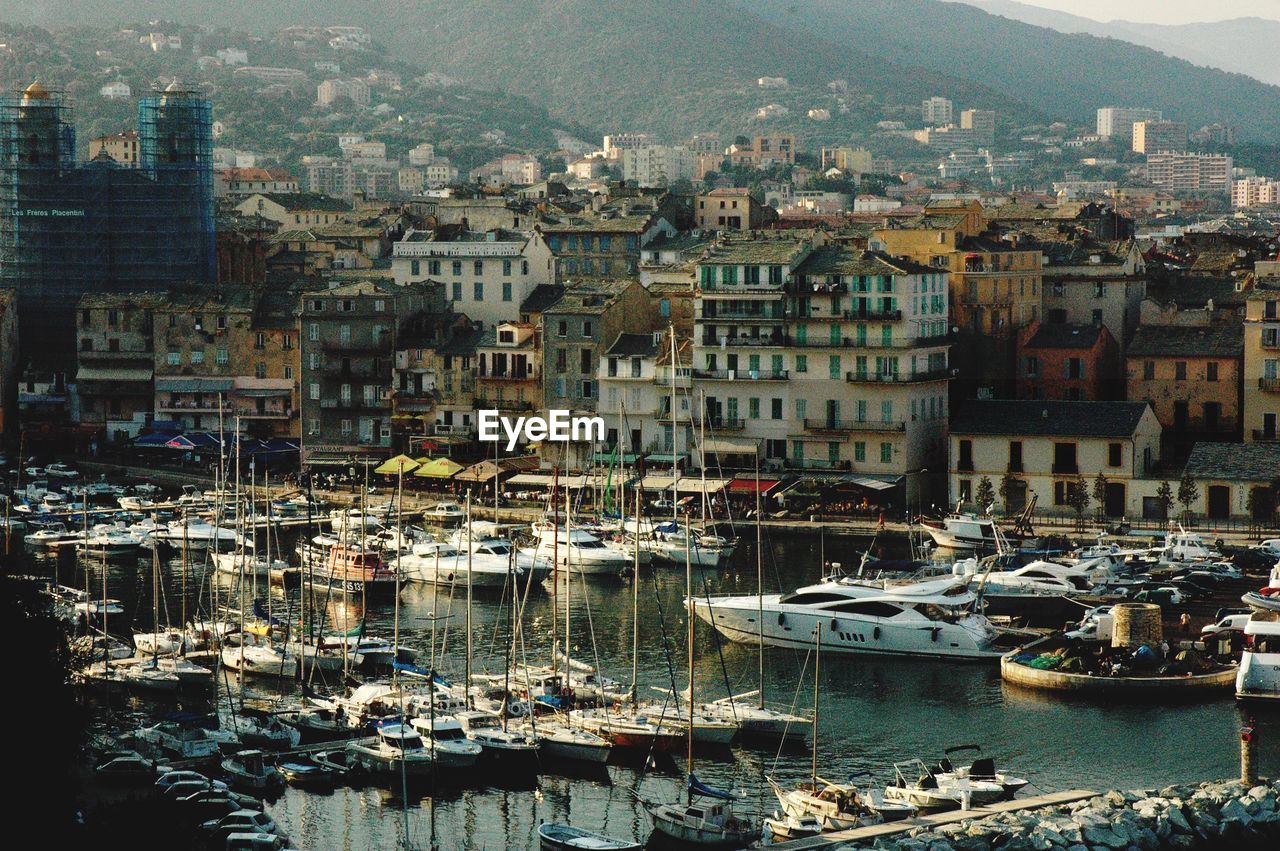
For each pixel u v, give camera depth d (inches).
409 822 5984.3
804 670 7450.8
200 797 5866.1
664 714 6717.5
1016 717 6934.1
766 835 5753.0
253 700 7258.9
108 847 5300.2
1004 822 5689.0
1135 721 6865.2
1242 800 5905.5
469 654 6934.1
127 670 7436.0
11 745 5388.8
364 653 7696.9
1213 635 7677.2
